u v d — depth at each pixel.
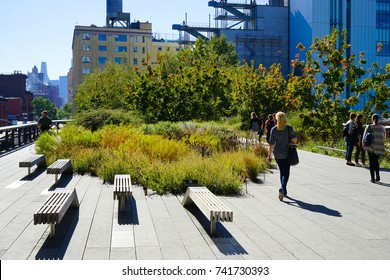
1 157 17.19
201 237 6.55
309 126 25.17
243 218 7.74
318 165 15.44
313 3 88.56
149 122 27.16
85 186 10.62
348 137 15.44
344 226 7.29
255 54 94.88
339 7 89.88
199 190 8.07
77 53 118.06
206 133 17.97
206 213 6.68
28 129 25.11
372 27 91.38
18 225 7.10
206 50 46.16
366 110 24.31
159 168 10.86
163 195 9.62
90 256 5.67
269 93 33.94
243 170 11.88
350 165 15.42
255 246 6.16
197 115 28.75
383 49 92.12
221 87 30.00
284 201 9.24
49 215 6.05
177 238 6.49
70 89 177.75
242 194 9.96
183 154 13.37
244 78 35.03
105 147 15.66
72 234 6.63
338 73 24.22
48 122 20.83
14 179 11.58
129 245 6.14
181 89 28.22
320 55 25.19
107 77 46.66
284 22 97.06
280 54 96.06
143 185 10.56
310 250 6.02
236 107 34.44
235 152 13.96
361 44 90.81
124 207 8.08
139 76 28.44
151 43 121.75
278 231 6.93
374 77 24.08
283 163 9.43
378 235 6.79
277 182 11.64
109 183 11.02
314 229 7.08
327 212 8.27
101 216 7.74
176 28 96.69
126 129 18.30
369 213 8.23
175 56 44.22
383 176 12.95
